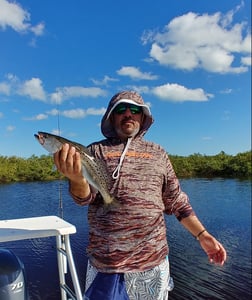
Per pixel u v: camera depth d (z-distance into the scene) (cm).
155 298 205
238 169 6681
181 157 6931
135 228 202
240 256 2017
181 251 2038
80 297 236
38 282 863
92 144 224
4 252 239
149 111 225
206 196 4209
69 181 193
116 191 204
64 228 246
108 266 200
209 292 1523
